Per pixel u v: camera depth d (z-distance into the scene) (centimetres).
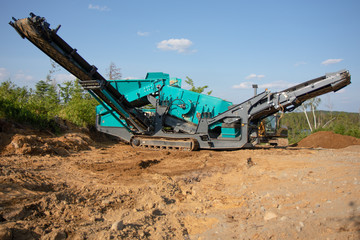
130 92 1738
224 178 916
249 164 1068
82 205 605
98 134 2025
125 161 1145
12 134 1190
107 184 773
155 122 1659
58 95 2291
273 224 469
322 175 784
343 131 2848
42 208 554
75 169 934
